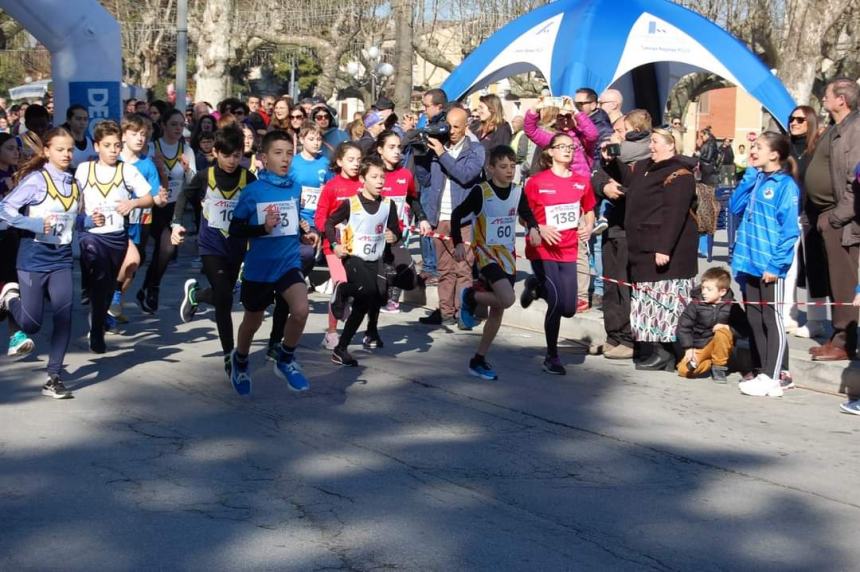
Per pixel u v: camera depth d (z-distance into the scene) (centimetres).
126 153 974
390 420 707
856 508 567
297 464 609
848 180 820
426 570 467
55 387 734
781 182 799
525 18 1388
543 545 501
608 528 526
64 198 734
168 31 4112
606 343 944
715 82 3434
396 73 2836
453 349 948
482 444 659
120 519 518
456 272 1048
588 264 1040
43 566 463
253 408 725
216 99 2977
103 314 862
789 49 2336
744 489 592
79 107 1188
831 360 851
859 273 852
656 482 599
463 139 994
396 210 855
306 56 4953
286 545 491
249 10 3694
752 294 824
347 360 859
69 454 616
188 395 755
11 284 802
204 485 569
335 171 1042
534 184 839
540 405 760
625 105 1510
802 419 747
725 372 866
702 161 1512
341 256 831
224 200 776
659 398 794
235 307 1115
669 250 848
